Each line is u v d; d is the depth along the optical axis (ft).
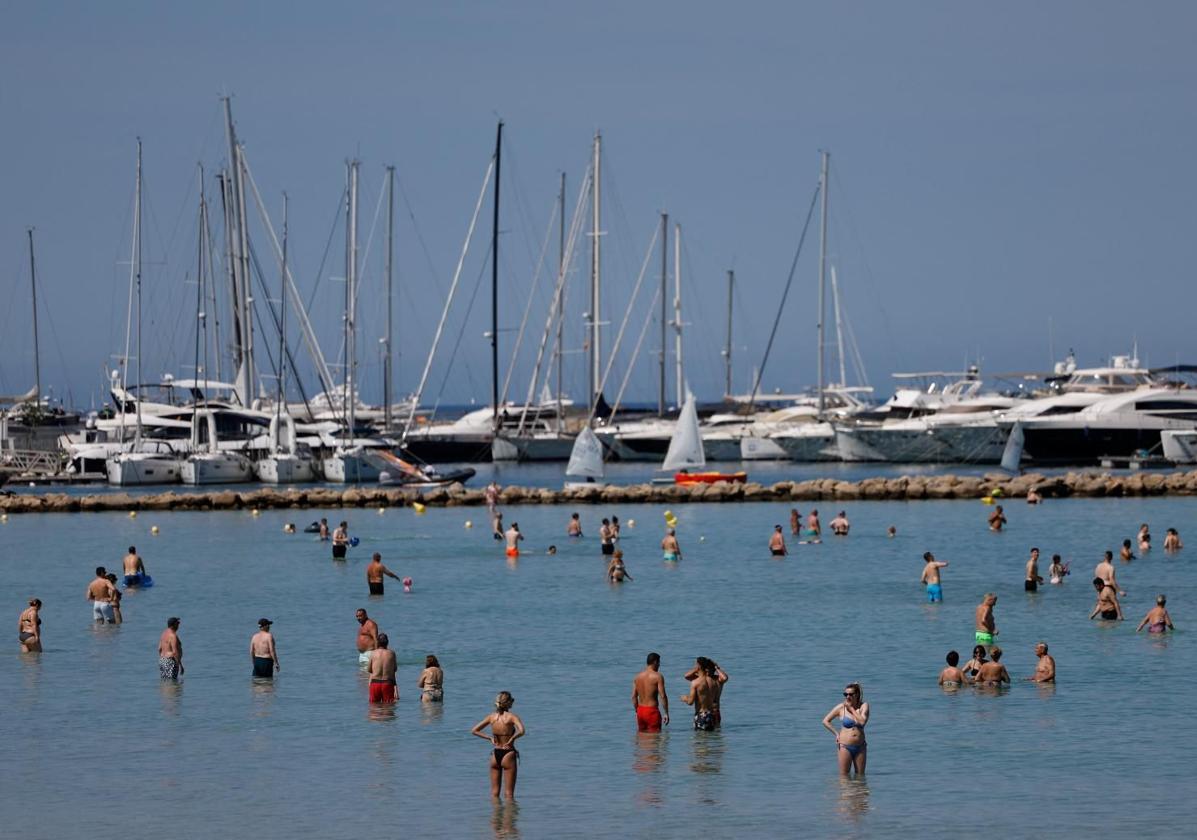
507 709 209.15
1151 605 369.50
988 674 274.16
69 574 463.42
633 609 373.40
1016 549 506.07
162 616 370.53
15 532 606.14
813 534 552.82
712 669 244.83
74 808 206.39
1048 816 197.77
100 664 304.71
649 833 192.24
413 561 487.20
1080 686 273.75
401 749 234.17
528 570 459.32
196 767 225.35
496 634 337.52
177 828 197.57
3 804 208.33
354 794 210.79
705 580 431.02
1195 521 600.80
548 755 229.66
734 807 202.59
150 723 252.62
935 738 237.45
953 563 467.93
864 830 192.65
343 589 417.69
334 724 250.78
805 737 238.48
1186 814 198.08
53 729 249.34
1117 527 579.48
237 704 266.16
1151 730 241.14
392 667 265.75
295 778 219.00
